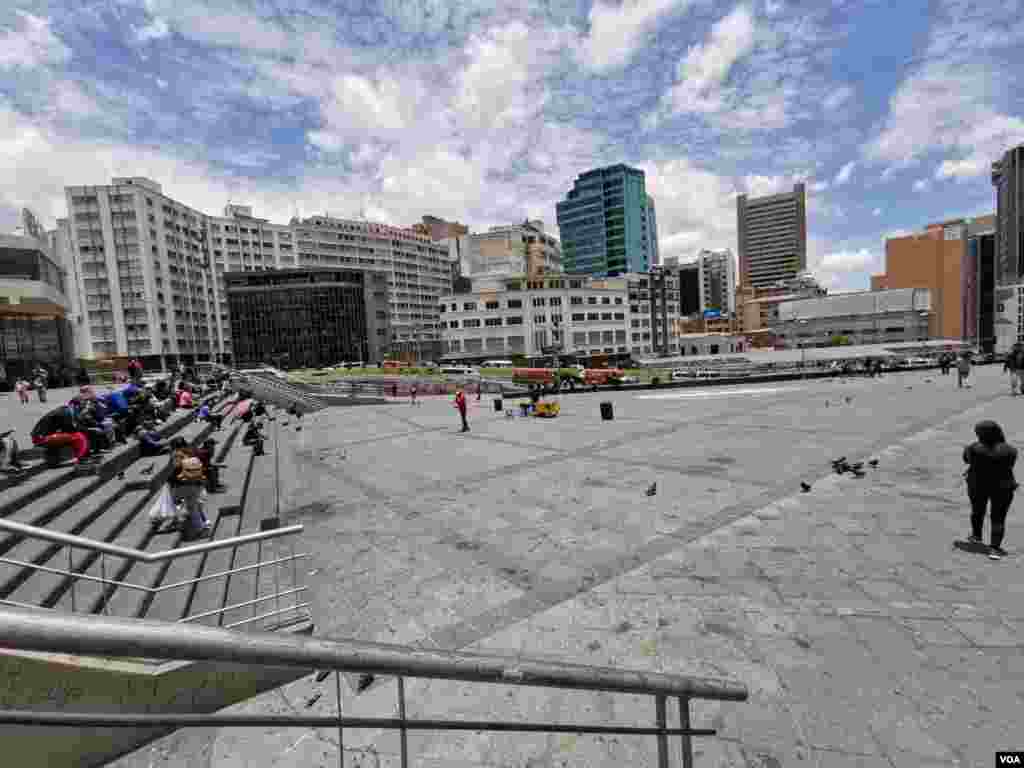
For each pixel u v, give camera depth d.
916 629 4.39
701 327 155.12
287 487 9.86
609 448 13.06
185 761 3.38
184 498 6.74
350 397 31.20
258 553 6.73
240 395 24.59
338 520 8.27
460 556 6.59
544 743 3.47
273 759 3.39
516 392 31.83
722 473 9.90
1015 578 5.13
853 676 3.87
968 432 12.32
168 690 3.62
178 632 1.25
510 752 3.39
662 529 7.14
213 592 5.42
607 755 3.32
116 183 78.69
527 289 81.19
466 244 136.38
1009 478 5.49
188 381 23.97
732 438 13.41
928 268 139.12
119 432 10.27
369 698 3.98
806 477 9.28
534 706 3.80
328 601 5.45
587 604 5.20
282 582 5.88
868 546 6.12
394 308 120.00
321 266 107.06
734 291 188.38
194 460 6.83
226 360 95.75
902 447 11.16
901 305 105.25
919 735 3.28
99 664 3.28
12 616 1.08
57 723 1.08
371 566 6.35
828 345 114.56
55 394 21.72
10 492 6.40
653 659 4.22
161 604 4.90
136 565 5.58
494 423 19.31
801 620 4.66
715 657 4.20
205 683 3.77
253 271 91.31
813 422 15.17
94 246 75.25
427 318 127.94
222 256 94.94
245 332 88.75
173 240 83.62
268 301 89.38
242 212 101.19
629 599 5.25
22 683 2.93
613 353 86.62
